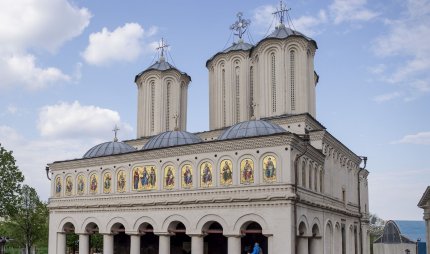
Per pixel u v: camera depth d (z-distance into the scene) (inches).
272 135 1497.3
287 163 1470.2
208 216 1577.3
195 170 1637.6
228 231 1526.8
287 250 1417.3
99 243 2967.5
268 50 2032.5
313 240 1707.7
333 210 1873.8
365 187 2659.9
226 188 1557.6
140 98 2491.4
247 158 1542.8
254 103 2123.5
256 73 2106.3
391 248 3255.4
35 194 2824.8
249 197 1502.2
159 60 2549.2
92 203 1881.2
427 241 1561.3
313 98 2058.3
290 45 2005.4
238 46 2290.8
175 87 2452.0
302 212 1536.7
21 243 2822.3
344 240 2065.7
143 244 2007.9
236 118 2234.3
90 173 1923.0
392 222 3304.6
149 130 2420.0
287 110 1966.0
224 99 2267.5
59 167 2025.1
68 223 1977.1
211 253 1846.7
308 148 1622.8
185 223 1624.0
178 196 1658.5
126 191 1800.0
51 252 1993.1
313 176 1694.1
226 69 2271.2
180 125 2456.9
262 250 1729.8
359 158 2338.8
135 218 1752.0
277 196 1453.0
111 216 1820.9
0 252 2456.9
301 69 1998.0
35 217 2775.6
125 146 2101.4
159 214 1691.7
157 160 1737.2
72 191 1969.7
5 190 2379.4
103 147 2059.5
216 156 1600.6
